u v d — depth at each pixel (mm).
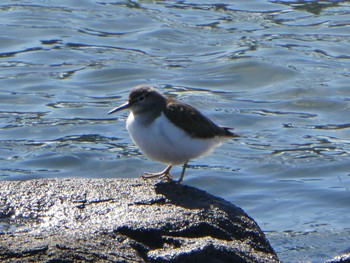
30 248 8086
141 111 10156
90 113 17969
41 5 24188
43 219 9352
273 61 20672
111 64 20531
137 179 10539
